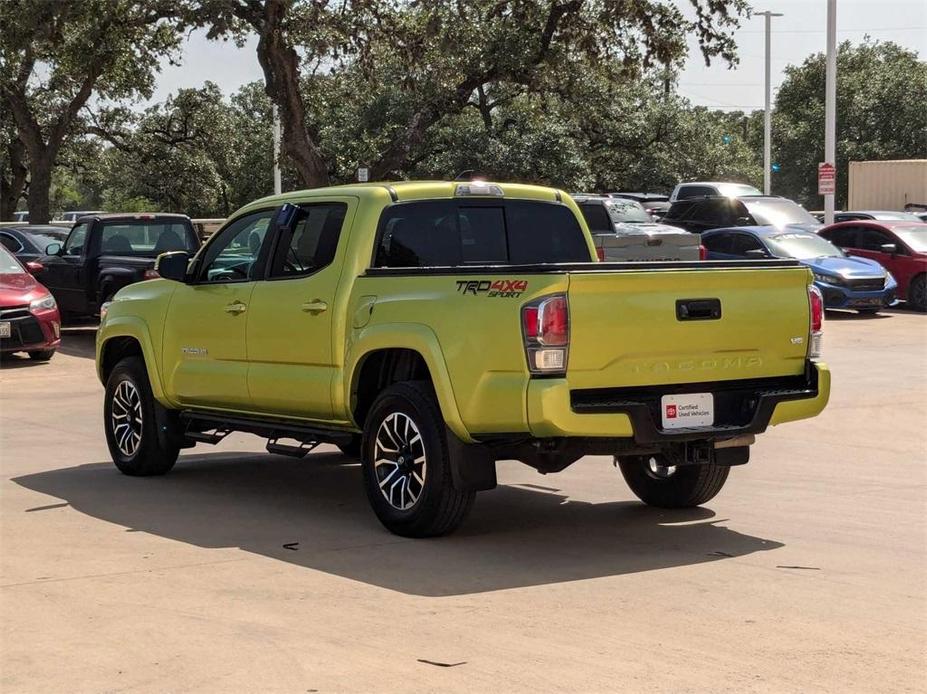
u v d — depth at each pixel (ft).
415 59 85.81
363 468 25.35
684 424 23.29
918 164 133.49
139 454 31.78
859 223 87.45
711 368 23.48
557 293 21.74
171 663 16.96
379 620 18.95
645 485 27.76
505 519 26.66
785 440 36.99
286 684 16.07
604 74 88.33
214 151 159.33
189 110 156.15
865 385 48.91
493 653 17.28
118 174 170.81
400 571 22.03
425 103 87.20
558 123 154.61
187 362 30.09
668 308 22.71
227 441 38.55
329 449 37.11
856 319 78.23
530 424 21.90
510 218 28.09
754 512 27.20
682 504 27.45
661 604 19.79
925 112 216.54
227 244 29.63
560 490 30.14
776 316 24.06
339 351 25.71
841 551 23.48
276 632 18.34
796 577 21.49
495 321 22.27
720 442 23.86
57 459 35.09
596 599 20.11
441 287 23.54
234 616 19.20
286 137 83.51
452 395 23.02
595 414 21.98
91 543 24.35
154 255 69.36
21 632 18.42
